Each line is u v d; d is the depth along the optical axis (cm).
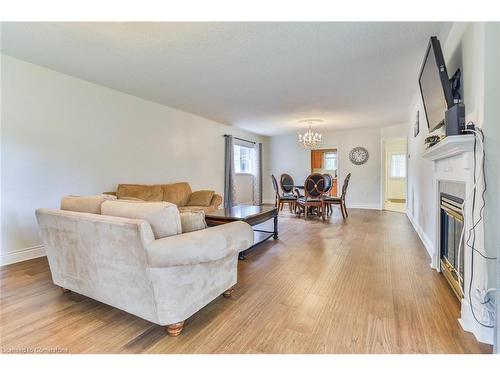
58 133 334
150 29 234
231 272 203
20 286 231
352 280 237
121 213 171
